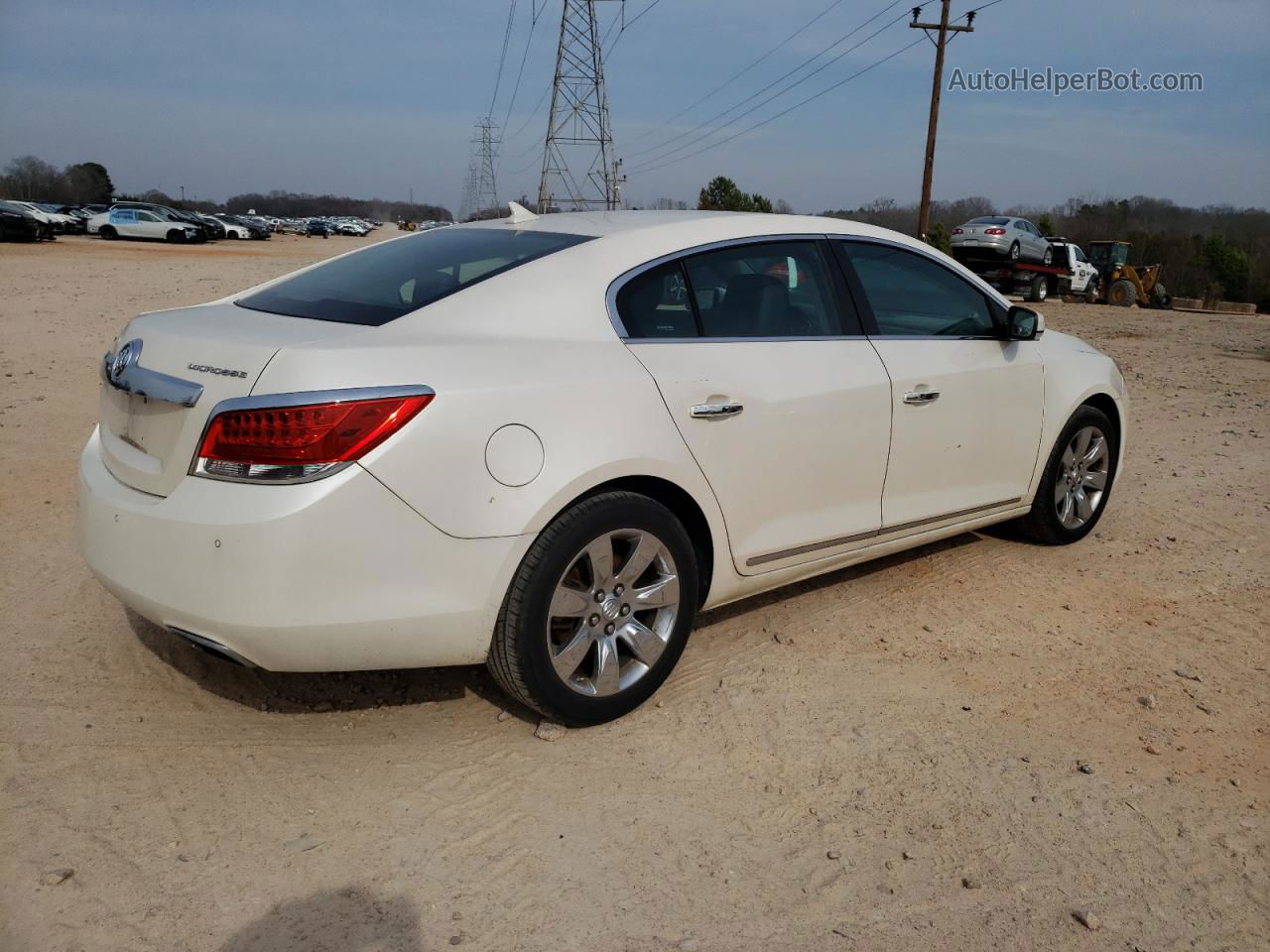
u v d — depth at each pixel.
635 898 2.48
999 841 2.74
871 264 4.12
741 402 3.44
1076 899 2.52
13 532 4.86
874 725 3.34
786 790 2.96
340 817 2.77
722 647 3.92
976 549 5.14
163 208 44.06
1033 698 3.56
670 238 3.55
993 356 4.46
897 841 2.73
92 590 4.23
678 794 2.92
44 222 32.78
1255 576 4.83
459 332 3.03
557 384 3.00
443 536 2.79
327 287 3.48
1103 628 4.20
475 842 2.68
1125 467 7.03
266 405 2.63
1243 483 6.61
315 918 2.37
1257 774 3.11
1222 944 2.39
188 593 2.71
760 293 3.71
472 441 2.81
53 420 6.98
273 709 3.36
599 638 3.19
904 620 4.22
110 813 2.75
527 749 3.15
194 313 3.34
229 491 2.68
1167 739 3.31
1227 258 61.78
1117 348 15.38
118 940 2.29
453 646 2.90
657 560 3.30
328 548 2.65
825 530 3.82
